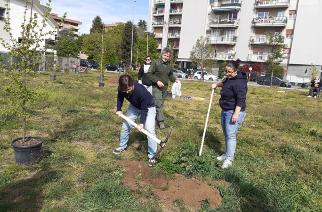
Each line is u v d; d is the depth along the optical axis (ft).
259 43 194.18
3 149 21.68
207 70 197.98
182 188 16.76
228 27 207.51
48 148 21.99
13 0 104.58
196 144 25.39
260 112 48.83
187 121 36.22
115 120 31.78
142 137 25.35
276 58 172.76
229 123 19.90
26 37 18.76
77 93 49.73
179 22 246.47
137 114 20.98
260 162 22.91
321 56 173.17
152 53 194.90
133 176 18.03
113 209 14.87
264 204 16.34
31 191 15.94
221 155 22.89
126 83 18.52
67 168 18.99
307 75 176.24
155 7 266.36
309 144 30.12
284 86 154.81
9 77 18.81
